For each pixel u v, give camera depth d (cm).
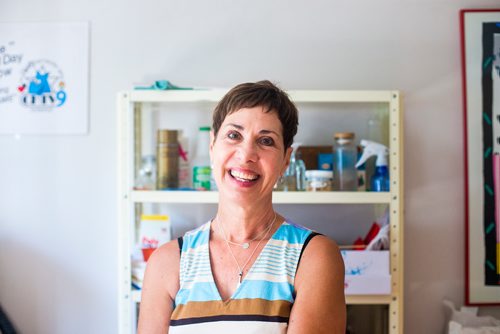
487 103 219
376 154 198
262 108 109
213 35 224
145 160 215
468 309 216
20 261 227
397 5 223
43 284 226
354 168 205
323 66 223
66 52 227
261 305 103
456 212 222
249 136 109
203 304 106
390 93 193
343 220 223
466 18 221
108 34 226
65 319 225
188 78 224
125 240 194
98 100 226
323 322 101
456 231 221
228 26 224
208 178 203
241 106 110
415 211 222
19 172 227
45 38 227
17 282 226
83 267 226
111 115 225
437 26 223
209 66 224
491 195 218
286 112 113
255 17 224
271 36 224
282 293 105
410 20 224
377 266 189
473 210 219
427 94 223
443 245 221
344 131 223
